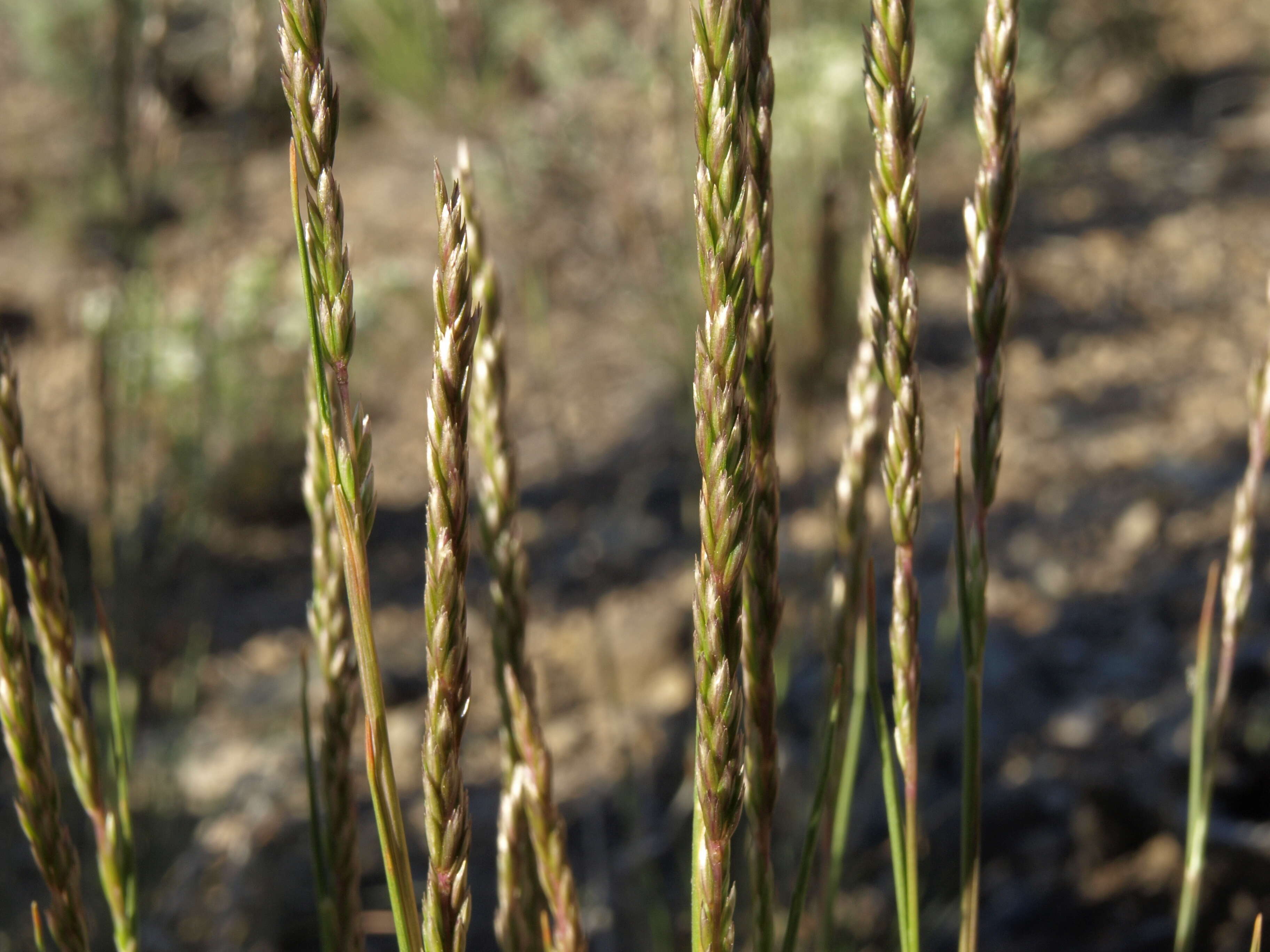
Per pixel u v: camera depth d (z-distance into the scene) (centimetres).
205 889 259
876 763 283
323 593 108
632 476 429
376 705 77
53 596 97
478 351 111
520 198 521
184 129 619
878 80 84
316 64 68
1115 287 503
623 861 270
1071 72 663
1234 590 128
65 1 622
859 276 414
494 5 511
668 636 344
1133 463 407
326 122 68
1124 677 314
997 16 87
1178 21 698
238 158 308
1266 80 633
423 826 290
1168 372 453
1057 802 275
